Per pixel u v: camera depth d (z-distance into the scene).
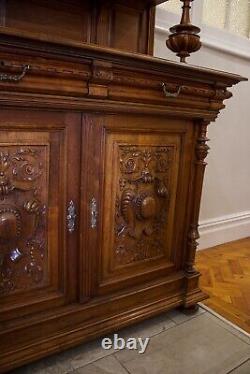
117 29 1.49
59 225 1.10
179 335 1.34
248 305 1.58
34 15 1.29
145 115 1.19
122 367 1.16
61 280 1.14
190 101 1.25
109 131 1.13
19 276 1.05
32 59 0.88
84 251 1.15
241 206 2.50
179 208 1.40
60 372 1.13
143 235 1.31
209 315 1.49
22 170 0.99
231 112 2.23
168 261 1.43
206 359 1.22
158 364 1.18
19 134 0.96
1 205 0.97
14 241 1.02
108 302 1.23
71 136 1.05
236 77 1.29
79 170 1.09
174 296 1.43
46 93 0.93
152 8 1.56
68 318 1.15
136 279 1.32
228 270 1.95
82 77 0.97
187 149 1.36
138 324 1.40
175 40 1.34
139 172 1.23
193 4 1.89
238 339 1.33
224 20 2.14
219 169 2.27
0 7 1.22
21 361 1.05
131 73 1.06
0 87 0.86
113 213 1.20
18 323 1.06
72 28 1.39
